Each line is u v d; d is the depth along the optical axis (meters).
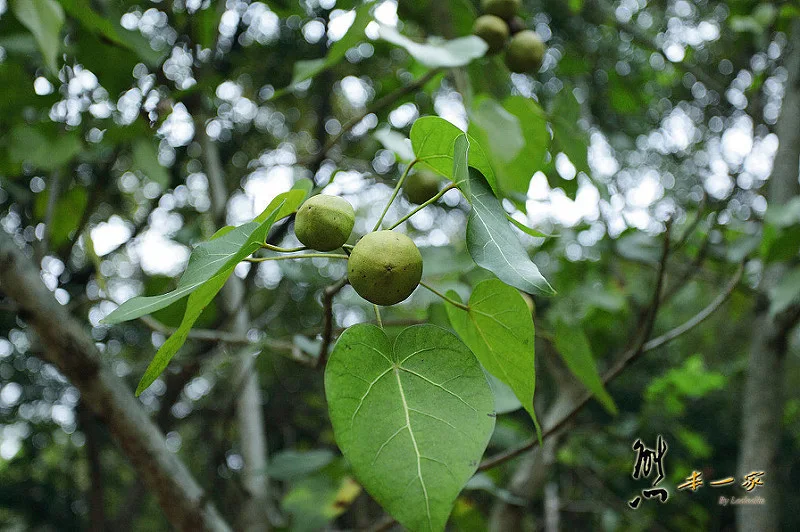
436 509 0.32
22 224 1.10
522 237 1.08
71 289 0.96
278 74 1.26
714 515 1.24
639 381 1.83
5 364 1.80
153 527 2.35
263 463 0.84
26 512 2.22
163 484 0.59
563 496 1.34
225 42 0.99
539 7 1.38
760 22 1.07
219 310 0.94
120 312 0.35
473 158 0.38
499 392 0.51
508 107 0.67
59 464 2.24
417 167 0.43
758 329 0.84
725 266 0.97
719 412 1.89
